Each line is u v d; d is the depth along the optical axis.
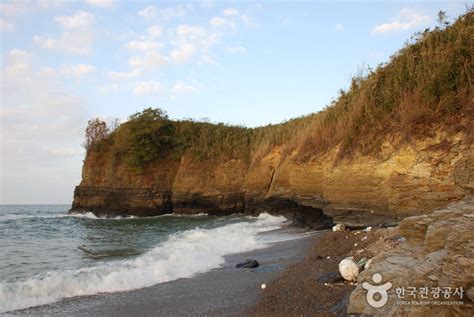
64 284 9.55
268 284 9.09
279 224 24.94
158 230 27.47
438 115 12.55
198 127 48.78
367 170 15.23
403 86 15.34
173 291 9.19
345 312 6.39
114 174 46.53
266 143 37.69
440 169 11.88
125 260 13.80
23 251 17.53
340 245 12.32
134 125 46.91
